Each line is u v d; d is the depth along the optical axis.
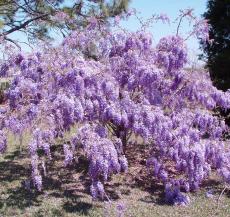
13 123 7.42
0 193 7.89
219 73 14.62
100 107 7.55
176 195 7.78
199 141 7.99
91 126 7.37
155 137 7.81
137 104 7.85
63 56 8.03
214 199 7.95
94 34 8.84
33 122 7.26
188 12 8.55
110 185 8.48
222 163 8.02
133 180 8.82
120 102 7.70
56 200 7.61
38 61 7.87
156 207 7.46
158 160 8.38
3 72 8.06
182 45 8.48
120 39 8.57
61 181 8.69
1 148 7.59
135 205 7.51
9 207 7.19
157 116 7.70
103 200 7.68
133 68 8.14
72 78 7.41
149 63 8.25
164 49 8.56
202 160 7.67
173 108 8.76
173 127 8.13
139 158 9.88
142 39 8.49
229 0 14.49
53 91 7.58
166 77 8.59
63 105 7.18
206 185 8.73
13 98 7.56
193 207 7.52
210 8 15.05
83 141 7.14
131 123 7.66
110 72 8.10
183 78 8.56
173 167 9.09
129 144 10.56
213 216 7.14
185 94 8.73
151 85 8.26
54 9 19.47
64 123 7.38
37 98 7.62
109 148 7.02
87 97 7.55
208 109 8.91
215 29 14.88
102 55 8.70
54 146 10.95
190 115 8.41
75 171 9.35
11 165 9.87
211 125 8.54
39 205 7.35
